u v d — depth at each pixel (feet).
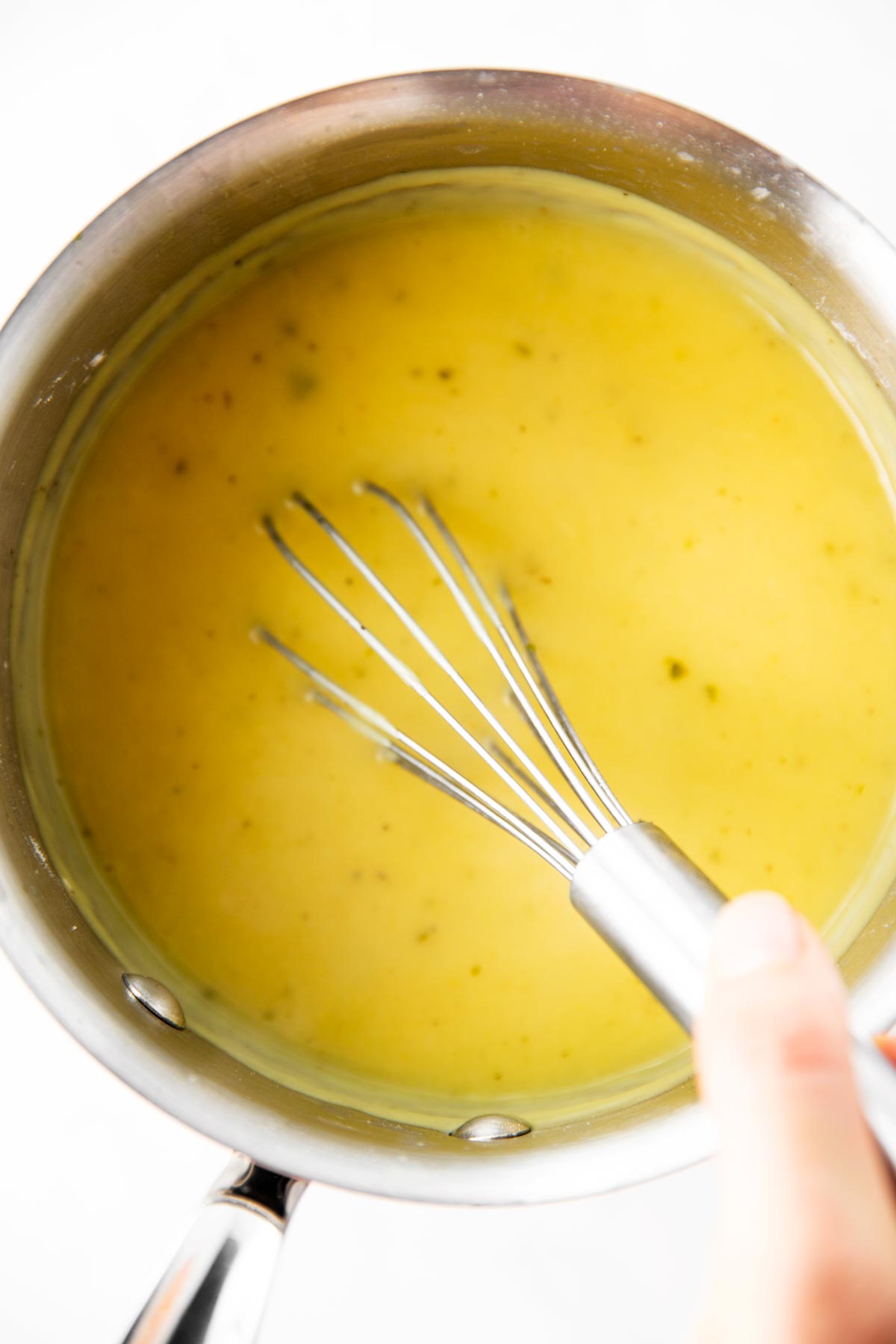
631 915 0.86
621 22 1.14
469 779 1.06
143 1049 0.93
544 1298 1.13
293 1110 0.95
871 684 1.07
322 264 1.07
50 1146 1.13
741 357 1.07
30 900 0.95
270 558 1.06
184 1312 0.87
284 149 0.99
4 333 0.97
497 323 1.07
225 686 1.06
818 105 1.15
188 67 1.14
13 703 1.04
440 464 1.07
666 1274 1.13
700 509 1.07
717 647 1.06
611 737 1.06
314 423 1.07
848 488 1.07
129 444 1.06
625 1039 1.05
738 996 0.79
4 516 1.02
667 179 1.03
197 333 1.06
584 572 1.07
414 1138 0.95
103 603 1.06
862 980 0.95
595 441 1.07
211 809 1.05
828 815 1.06
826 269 1.02
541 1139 0.94
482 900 1.05
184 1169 1.13
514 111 1.00
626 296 1.07
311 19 1.14
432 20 1.14
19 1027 1.13
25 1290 1.12
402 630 1.06
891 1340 0.76
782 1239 0.77
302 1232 1.13
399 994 1.05
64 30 1.14
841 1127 0.77
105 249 0.98
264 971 1.04
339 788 1.05
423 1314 1.13
